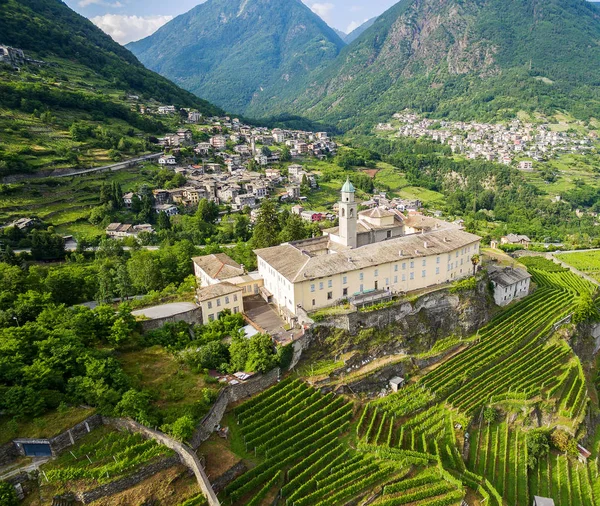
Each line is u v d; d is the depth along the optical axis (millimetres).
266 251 127938
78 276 130250
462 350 121375
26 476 64875
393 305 114812
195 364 93812
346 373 103938
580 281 178000
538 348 129125
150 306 116250
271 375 94875
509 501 92312
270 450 80062
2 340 79625
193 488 68625
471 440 101438
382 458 86562
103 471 66000
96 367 79750
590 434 115438
